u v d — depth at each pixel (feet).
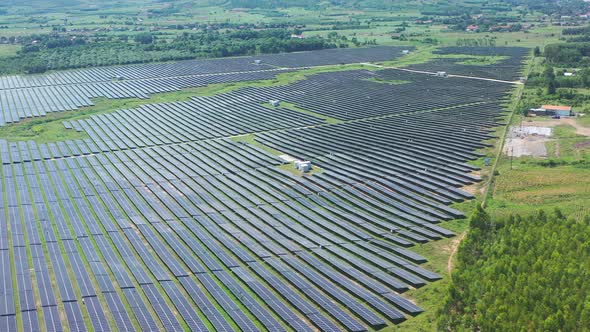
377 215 422.82
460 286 315.58
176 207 452.35
